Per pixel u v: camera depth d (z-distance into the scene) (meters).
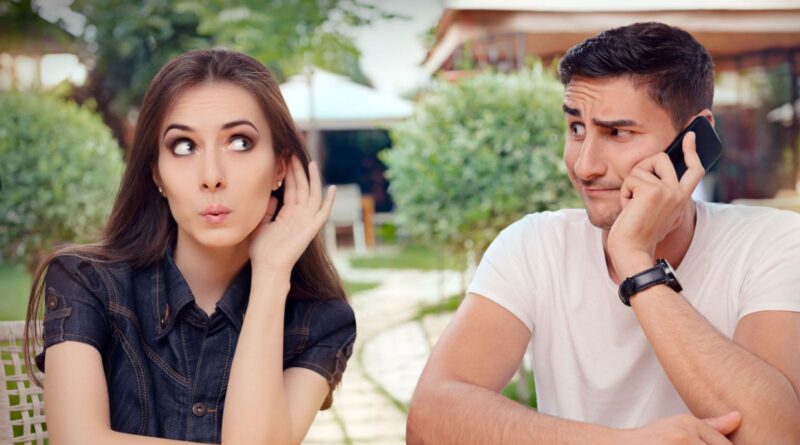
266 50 11.48
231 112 1.42
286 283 1.46
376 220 15.23
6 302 7.93
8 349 1.60
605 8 6.80
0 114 5.96
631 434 1.35
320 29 11.67
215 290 1.58
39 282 1.53
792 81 10.67
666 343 1.43
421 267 10.88
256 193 1.45
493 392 1.52
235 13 11.45
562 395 1.72
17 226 5.99
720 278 1.64
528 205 5.75
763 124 12.50
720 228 1.68
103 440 1.34
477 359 1.68
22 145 5.98
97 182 6.22
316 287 1.60
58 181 6.04
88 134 6.32
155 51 17.09
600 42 1.58
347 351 1.60
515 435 1.42
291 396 1.50
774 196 12.23
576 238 1.77
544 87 5.89
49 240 6.10
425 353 5.94
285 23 11.28
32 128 6.01
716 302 1.64
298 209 1.52
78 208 6.13
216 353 1.51
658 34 1.57
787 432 1.36
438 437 1.51
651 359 1.67
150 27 16.73
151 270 1.54
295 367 1.55
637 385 1.68
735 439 1.36
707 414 1.39
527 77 6.04
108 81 17.17
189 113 1.42
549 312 1.74
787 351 1.50
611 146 1.59
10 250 6.12
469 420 1.48
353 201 13.26
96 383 1.39
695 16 6.76
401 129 6.28
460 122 5.90
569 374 1.72
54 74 11.48
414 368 5.55
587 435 1.37
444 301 7.94
